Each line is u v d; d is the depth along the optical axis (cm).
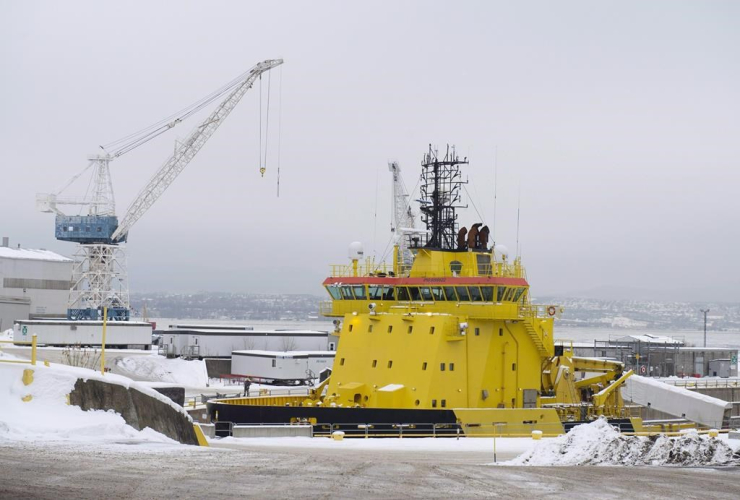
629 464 3047
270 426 4253
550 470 2666
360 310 4919
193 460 2356
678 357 12438
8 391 2839
